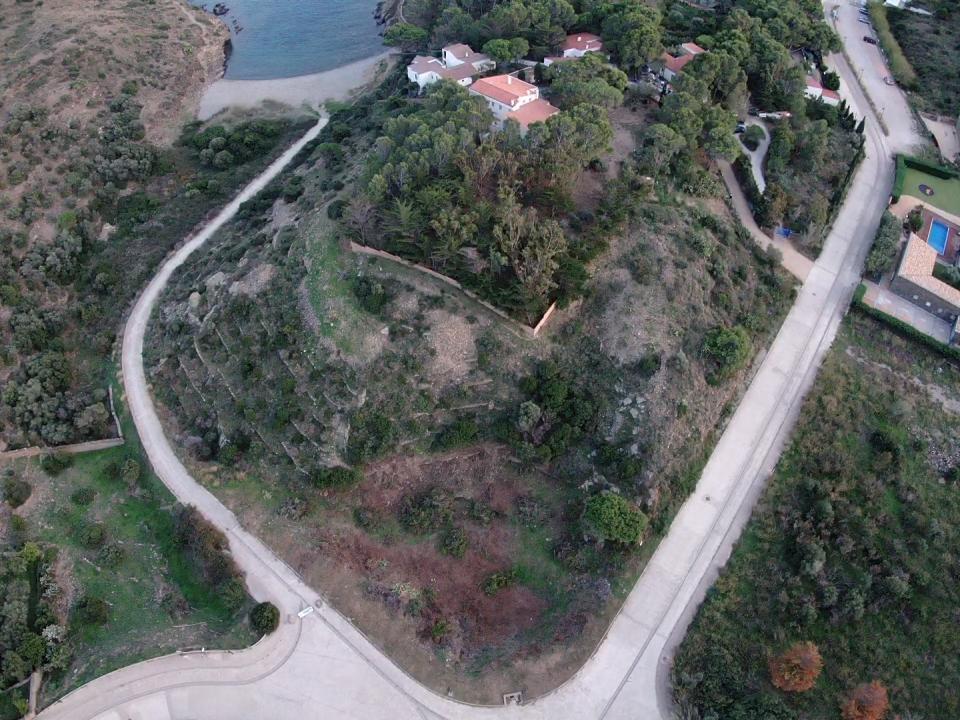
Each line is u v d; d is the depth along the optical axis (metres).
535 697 82.50
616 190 111.19
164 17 191.88
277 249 115.81
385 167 106.00
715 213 120.75
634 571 90.25
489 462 98.25
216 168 151.00
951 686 82.75
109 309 124.31
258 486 98.75
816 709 81.19
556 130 112.12
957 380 109.81
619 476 94.38
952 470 99.56
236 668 85.50
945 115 157.00
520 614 89.31
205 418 105.31
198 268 124.62
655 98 136.50
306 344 103.88
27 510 101.00
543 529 94.50
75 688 84.56
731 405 104.12
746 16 155.62
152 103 164.62
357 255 107.00
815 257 124.81
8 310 120.19
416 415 98.88
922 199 137.00
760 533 93.12
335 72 185.50
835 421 103.00
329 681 84.62
